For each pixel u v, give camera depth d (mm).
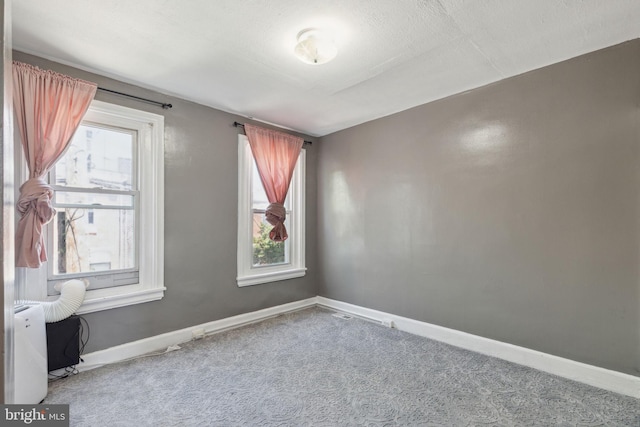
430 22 1831
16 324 1736
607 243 2078
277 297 3715
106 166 2543
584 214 2166
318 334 3074
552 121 2301
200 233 3039
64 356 2193
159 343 2715
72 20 1808
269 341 2891
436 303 2963
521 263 2445
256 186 3639
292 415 1815
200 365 2414
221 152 3225
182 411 1844
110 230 2557
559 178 2270
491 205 2609
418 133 3127
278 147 3656
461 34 1949
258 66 2348
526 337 2418
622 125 2027
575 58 2205
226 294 3232
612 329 2059
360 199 3676
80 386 2098
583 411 1842
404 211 3236
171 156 2846
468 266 2750
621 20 1813
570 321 2219
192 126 3000
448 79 2559
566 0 1653
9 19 578
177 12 1741
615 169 2051
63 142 2201
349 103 3076
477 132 2699
